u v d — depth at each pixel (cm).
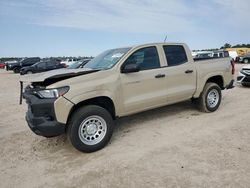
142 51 510
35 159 415
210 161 364
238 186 299
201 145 425
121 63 475
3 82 1789
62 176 352
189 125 540
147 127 543
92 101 450
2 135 542
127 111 482
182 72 560
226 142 431
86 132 423
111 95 448
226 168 342
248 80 1027
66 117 398
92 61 554
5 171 376
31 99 405
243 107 681
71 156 420
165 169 350
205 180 315
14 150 455
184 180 318
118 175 342
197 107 645
